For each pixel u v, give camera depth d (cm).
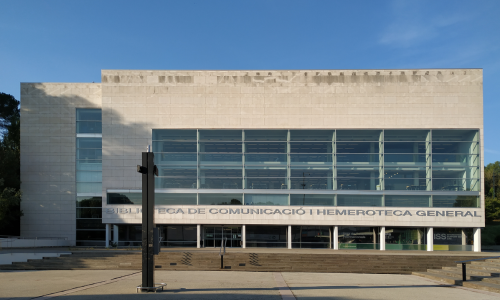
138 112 3919
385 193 3791
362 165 3850
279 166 3881
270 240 3847
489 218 6419
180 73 3947
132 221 3841
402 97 3862
